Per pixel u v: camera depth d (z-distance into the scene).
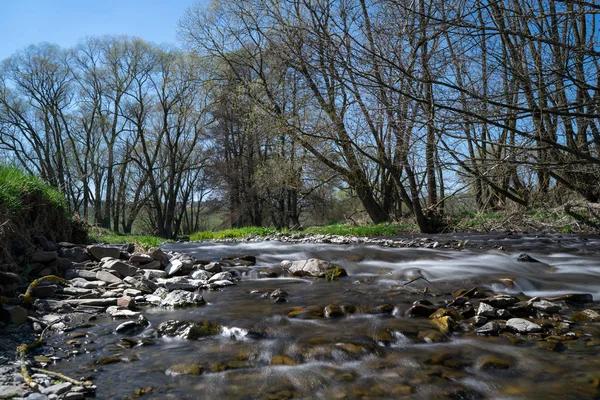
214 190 35.19
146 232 46.19
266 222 36.97
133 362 3.22
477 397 2.61
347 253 9.23
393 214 21.05
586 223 13.65
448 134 7.00
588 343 3.44
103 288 5.47
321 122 16.42
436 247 10.52
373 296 5.20
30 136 36.53
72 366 3.15
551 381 2.79
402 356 3.26
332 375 2.93
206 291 5.85
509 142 8.75
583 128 10.93
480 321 3.99
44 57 35.22
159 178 42.16
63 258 6.15
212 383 2.83
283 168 23.16
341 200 34.22
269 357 3.28
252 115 20.11
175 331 3.89
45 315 4.36
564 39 6.82
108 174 37.22
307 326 4.02
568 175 15.04
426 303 4.64
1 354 3.30
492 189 16.89
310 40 7.74
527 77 6.72
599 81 7.42
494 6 5.89
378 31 7.62
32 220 7.21
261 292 5.56
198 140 38.16
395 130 9.59
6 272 4.65
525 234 13.24
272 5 15.87
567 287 5.65
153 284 5.82
